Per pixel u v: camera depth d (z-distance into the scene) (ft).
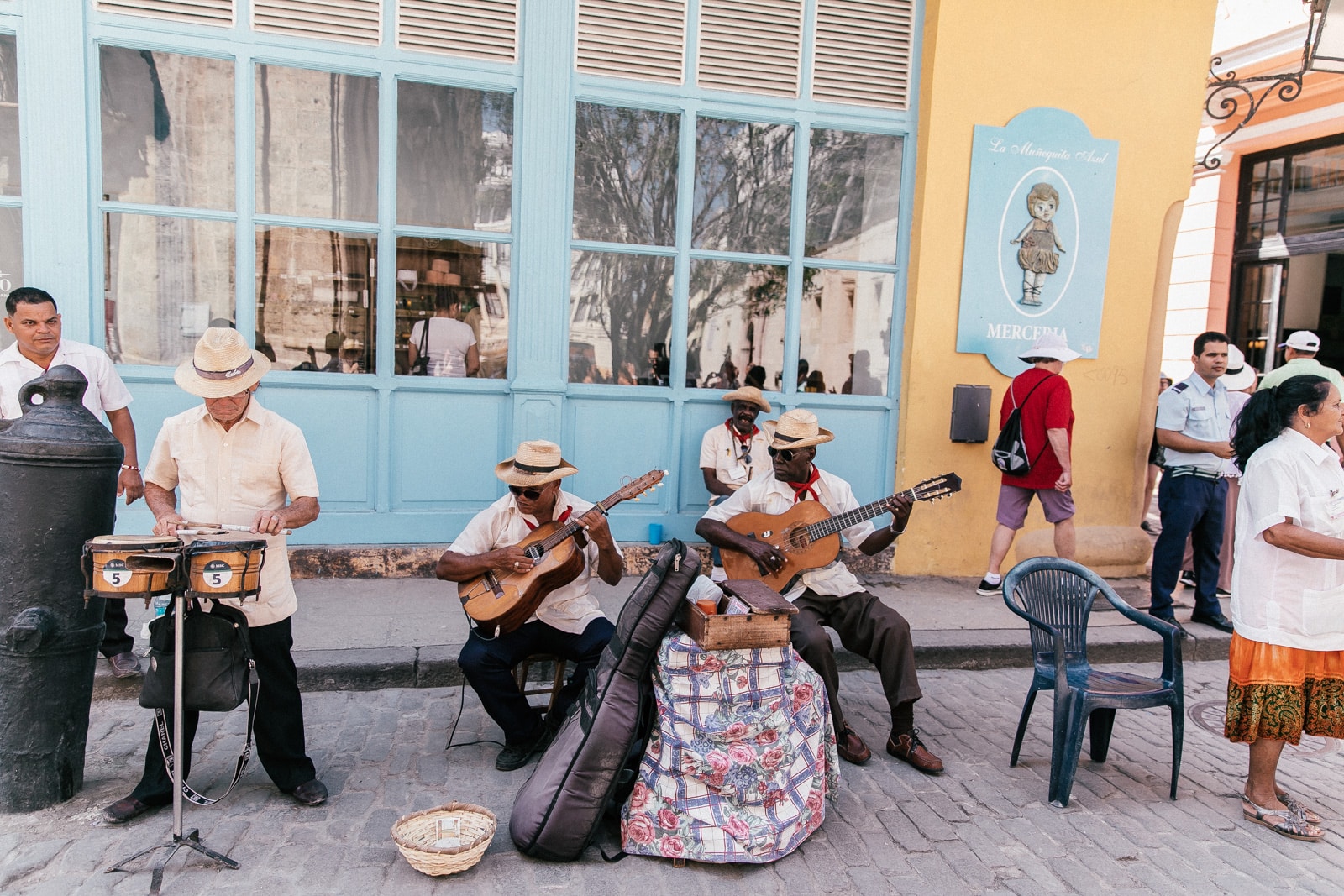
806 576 12.34
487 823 9.29
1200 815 10.94
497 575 11.14
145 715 12.37
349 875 8.87
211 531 9.19
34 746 9.66
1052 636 11.22
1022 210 19.81
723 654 9.61
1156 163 20.33
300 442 10.00
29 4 15.89
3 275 16.51
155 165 17.08
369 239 17.94
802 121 19.39
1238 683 10.69
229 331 9.50
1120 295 20.52
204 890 8.49
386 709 13.05
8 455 9.22
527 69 17.85
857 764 11.98
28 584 9.43
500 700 11.18
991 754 12.48
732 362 19.89
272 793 10.50
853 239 20.13
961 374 20.08
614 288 19.10
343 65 17.31
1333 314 30.91
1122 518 20.97
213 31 16.83
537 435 18.51
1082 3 19.56
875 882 9.18
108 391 12.67
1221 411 16.96
